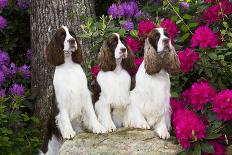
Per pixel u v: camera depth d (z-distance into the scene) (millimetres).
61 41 5199
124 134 5082
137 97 5191
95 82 5477
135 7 7066
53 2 7047
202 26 5562
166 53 5059
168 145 4922
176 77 5539
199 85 4895
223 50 5445
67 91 5188
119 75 5277
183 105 5301
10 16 8281
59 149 5262
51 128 5508
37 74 7199
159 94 5082
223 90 4965
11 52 8273
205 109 4914
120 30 5941
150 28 5734
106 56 5223
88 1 7156
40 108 7082
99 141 5012
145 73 5125
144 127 5191
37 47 7199
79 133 5270
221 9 5527
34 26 7270
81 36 6102
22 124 6695
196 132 4617
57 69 5285
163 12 6766
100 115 5305
